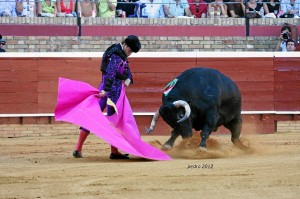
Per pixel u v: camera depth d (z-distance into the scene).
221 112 19.09
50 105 27.67
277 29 32.22
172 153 19.06
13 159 18.64
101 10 31.41
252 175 14.55
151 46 31.30
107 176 14.70
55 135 27.56
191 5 32.06
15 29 30.58
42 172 15.53
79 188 13.41
